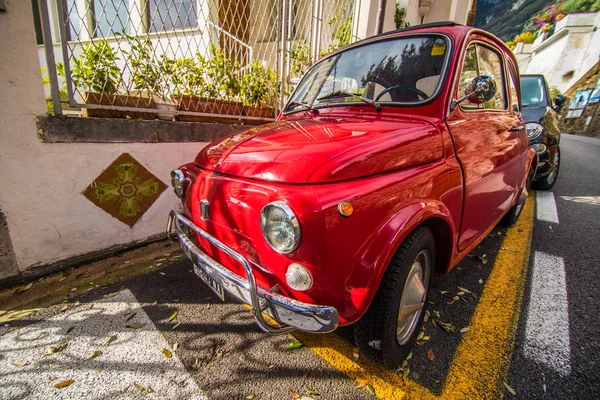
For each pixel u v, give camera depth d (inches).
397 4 286.8
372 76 90.4
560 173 268.1
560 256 117.8
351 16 250.2
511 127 106.9
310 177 52.6
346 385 65.8
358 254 52.6
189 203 74.7
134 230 119.0
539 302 91.0
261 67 168.4
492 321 83.4
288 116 100.0
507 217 138.6
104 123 103.5
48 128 92.5
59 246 102.0
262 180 57.2
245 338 78.7
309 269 51.0
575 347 74.4
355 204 51.6
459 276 105.0
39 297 92.4
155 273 106.2
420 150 65.3
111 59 112.7
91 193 105.3
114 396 62.9
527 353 72.8
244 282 57.8
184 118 132.8
